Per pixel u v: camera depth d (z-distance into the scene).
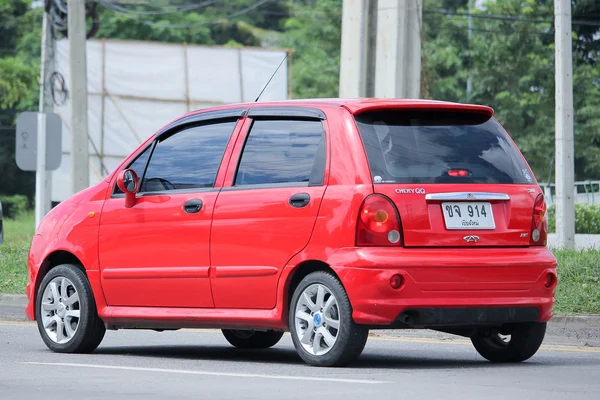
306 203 14.94
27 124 36.34
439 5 91.94
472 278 14.63
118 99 63.03
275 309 15.23
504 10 86.56
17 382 13.31
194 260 16.05
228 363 15.77
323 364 14.79
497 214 15.04
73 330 17.47
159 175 16.83
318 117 15.30
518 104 84.50
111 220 17.08
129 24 99.94
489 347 16.31
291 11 109.19
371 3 30.12
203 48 63.91
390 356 17.16
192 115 16.84
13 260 32.16
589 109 79.69
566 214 33.88
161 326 16.67
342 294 14.49
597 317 21.08
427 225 14.58
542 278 15.16
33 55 100.19
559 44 34.25
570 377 13.91
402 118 15.14
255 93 63.66
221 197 15.87
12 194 100.25
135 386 12.88
